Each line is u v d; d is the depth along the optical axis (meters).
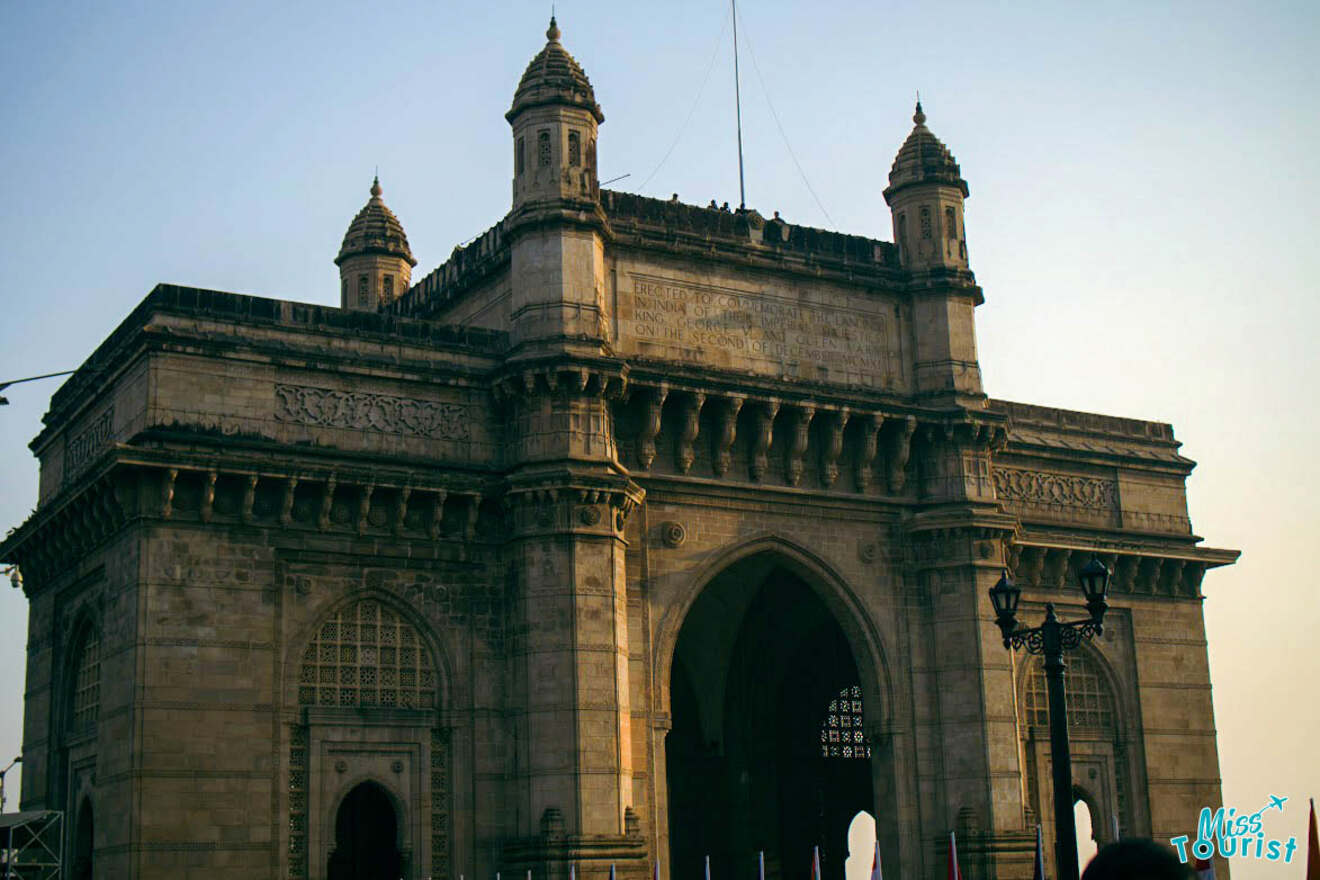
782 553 55.34
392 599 48.34
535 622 48.56
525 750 48.00
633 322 53.94
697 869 65.88
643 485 52.88
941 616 56.66
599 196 53.12
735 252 56.03
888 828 54.94
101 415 51.09
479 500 49.56
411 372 49.97
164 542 45.06
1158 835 63.91
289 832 45.53
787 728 69.06
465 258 57.31
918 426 57.62
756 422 55.03
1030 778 61.25
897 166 61.12
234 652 45.44
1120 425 68.88
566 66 53.25
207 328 47.44
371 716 47.19
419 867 46.94
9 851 46.19
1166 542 67.56
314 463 47.47
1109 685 64.94
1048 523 64.94
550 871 46.12
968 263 60.28
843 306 58.47
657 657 52.00
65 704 50.78
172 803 43.59
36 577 54.56
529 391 50.06
